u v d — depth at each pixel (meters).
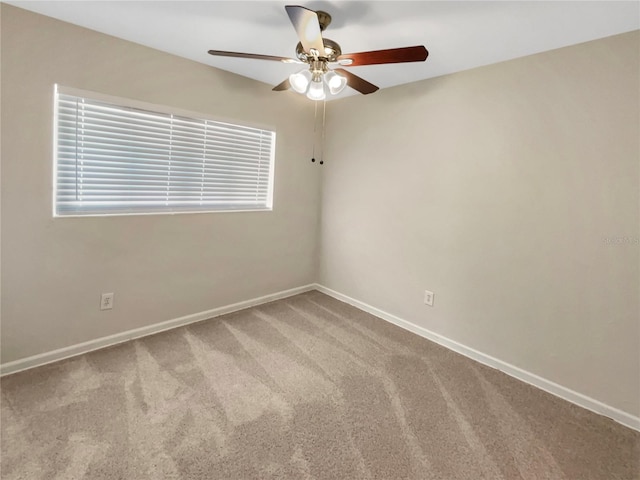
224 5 1.74
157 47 2.34
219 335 2.68
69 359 2.23
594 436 1.76
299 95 3.33
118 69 2.22
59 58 2.00
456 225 2.57
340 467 1.51
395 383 2.16
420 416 1.86
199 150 2.74
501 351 2.37
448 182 2.59
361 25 1.83
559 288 2.08
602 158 1.88
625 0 1.50
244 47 2.27
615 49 1.81
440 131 2.61
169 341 2.54
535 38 1.90
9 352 2.05
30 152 1.98
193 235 2.79
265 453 1.57
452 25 1.80
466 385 2.18
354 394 2.03
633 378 1.84
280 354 2.45
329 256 3.68
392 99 2.93
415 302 2.89
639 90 1.75
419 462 1.56
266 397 1.96
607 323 1.91
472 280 2.50
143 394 1.93
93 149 2.23
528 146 2.15
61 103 2.08
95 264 2.31
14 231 1.98
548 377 2.15
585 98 1.92
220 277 3.02
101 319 2.38
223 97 2.77
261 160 3.19
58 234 2.13
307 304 3.43
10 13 1.84
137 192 2.46
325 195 3.65
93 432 1.63
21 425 1.65
